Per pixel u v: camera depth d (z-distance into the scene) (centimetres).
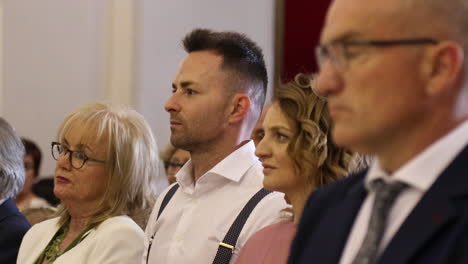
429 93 231
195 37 507
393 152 241
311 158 379
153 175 538
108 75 1199
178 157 730
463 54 231
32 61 1217
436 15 232
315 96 388
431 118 234
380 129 235
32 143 894
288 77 1246
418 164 234
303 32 1247
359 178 277
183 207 484
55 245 521
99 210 510
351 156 382
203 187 477
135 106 1184
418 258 221
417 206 229
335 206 273
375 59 233
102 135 511
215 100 484
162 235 482
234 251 442
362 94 235
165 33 1207
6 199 598
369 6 236
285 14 1258
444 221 220
